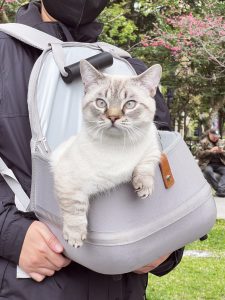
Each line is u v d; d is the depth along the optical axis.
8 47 0.72
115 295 0.68
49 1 0.78
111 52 0.78
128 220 0.60
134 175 0.60
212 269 2.01
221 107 6.26
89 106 0.63
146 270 0.70
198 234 0.68
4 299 0.66
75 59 0.74
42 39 0.73
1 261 0.67
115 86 0.64
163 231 0.63
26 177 0.68
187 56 4.61
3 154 0.69
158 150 0.63
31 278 0.65
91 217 0.60
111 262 0.60
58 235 0.63
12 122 0.69
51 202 0.62
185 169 0.66
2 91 0.70
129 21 4.13
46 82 0.69
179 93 6.18
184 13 4.60
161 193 0.63
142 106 0.63
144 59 5.11
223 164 4.11
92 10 0.80
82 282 0.66
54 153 0.64
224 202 3.75
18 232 0.64
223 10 4.39
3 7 3.12
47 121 0.68
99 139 0.59
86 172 0.58
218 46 4.19
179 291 1.76
